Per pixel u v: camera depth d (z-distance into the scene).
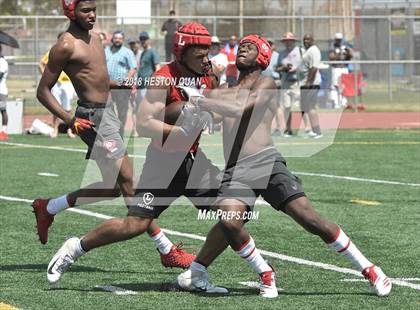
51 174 33.06
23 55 71.62
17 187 29.78
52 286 16.28
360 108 64.00
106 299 15.27
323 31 74.62
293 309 14.48
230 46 49.50
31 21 96.00
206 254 15.73
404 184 30.36
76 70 16.80
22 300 15.20
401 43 78.44
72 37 16.80
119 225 15.57
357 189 29.27
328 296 15.43
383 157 38.31
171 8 75.44
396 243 20.47
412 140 45.59
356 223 23.16
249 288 16.12
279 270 17.67
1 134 46.56
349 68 62.12
